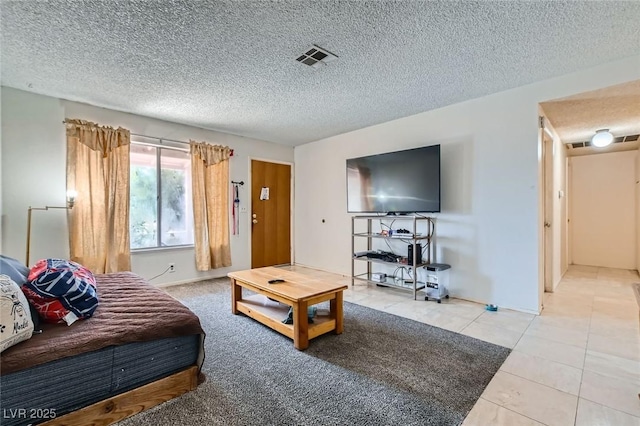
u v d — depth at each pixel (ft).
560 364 6.62
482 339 7.94
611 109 10.43
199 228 14.44
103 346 4.69
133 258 12.75
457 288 11.60
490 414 5.02
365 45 7.49
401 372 6.35
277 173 18.29
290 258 19.04
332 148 16.69
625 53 7.90
